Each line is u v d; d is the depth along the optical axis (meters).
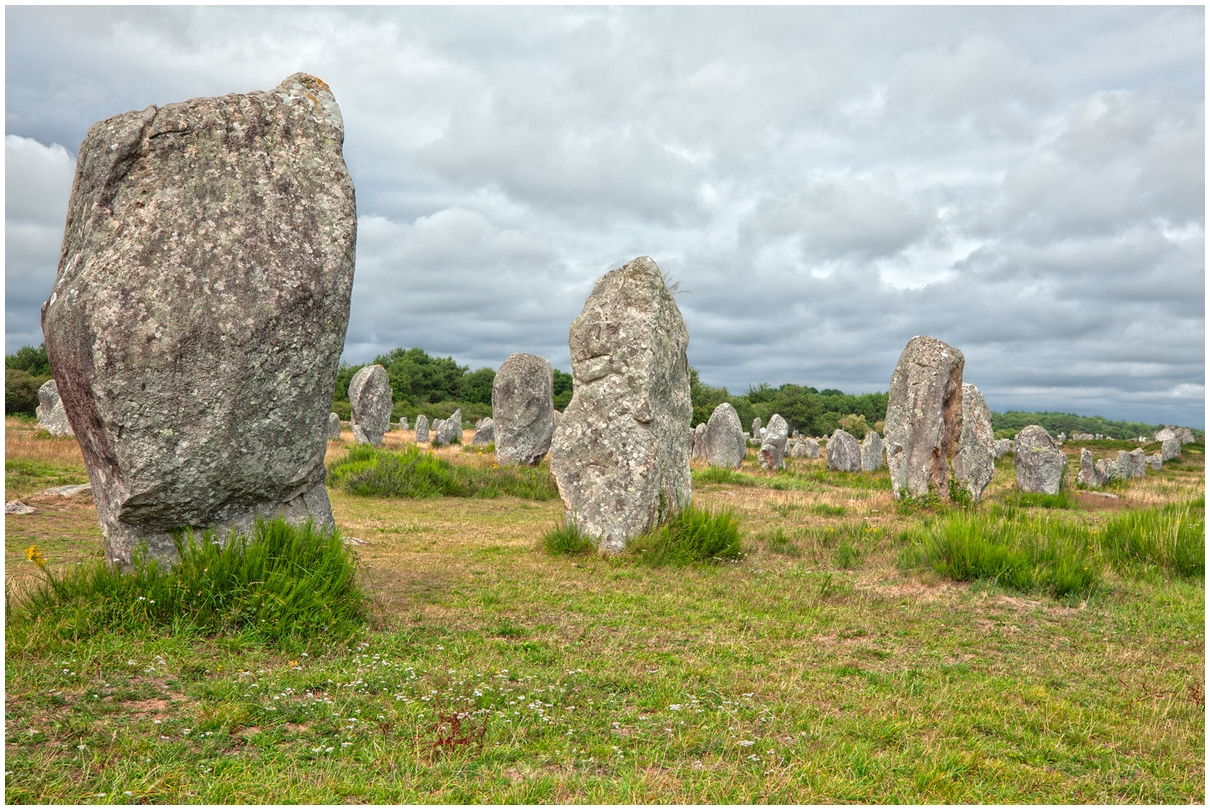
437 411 69.12
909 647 5.90
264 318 5.55
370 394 30.66
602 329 9.48
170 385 5.27
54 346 5.34
